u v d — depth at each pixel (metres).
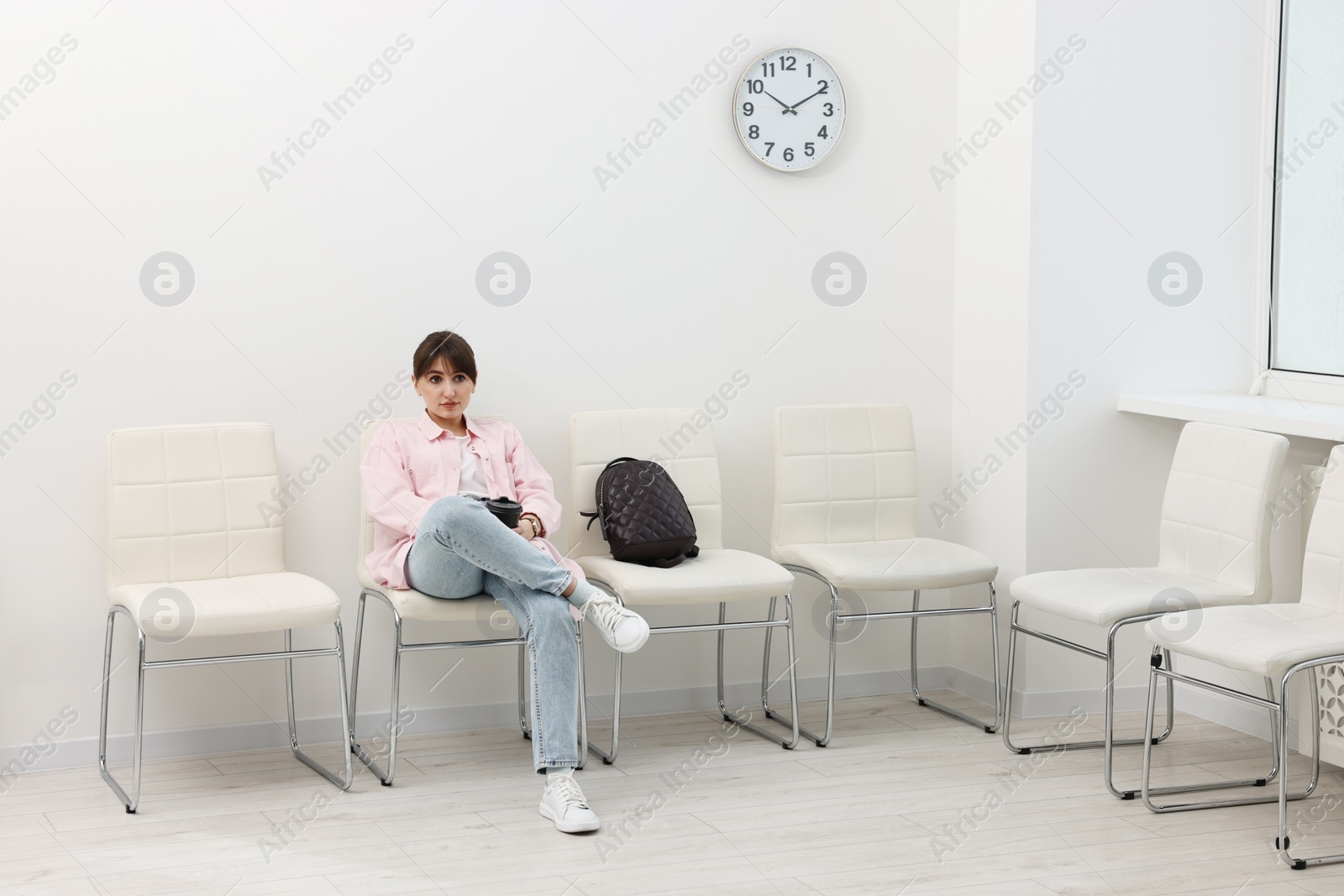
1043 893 2.38
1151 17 3.57
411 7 3.31
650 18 3.53
